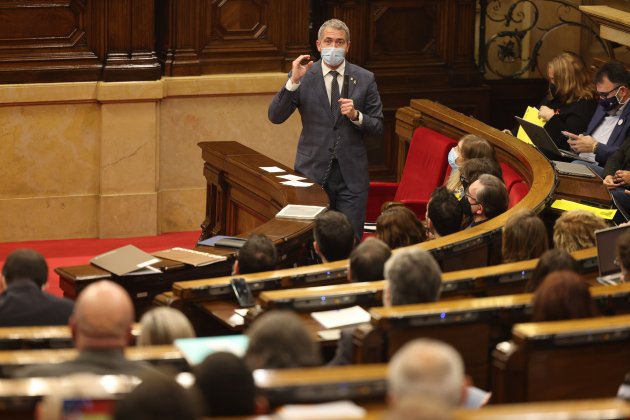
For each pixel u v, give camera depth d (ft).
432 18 87.35
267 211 64.13
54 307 40.88
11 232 76.89
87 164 77.61
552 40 97.19
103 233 78.59
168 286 51.52
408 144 76.43
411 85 87.56
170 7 77.56
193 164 80.23
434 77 87.92
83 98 76.18
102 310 30.14
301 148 64.85
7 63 74.59
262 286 43.45
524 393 32.37
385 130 87.92
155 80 77.25
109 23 76.02
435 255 47.21
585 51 97.50
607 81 68.44
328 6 86.07
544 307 34.17
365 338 34.27
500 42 97.50
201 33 78.59
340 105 62.34
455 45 88.12
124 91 76.54
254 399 25.58
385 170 88.63
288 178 63.05
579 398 32.71
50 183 77.10
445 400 22.62
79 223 78.23
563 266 38.52
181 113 79.15
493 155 59.67
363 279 41.32
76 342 31.04
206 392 25.29
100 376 27.48
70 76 75.92
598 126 69.97
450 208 51.60
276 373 27.45
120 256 51.80
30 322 40.45
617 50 93.91
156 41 79.66
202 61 78.84
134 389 22.34
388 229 48.70
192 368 29.07
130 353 30.53
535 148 65.00
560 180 62.08
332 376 27.37
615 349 32.58
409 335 34.60
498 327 35.68
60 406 24.57
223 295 43.60
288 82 63.52
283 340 29.45
